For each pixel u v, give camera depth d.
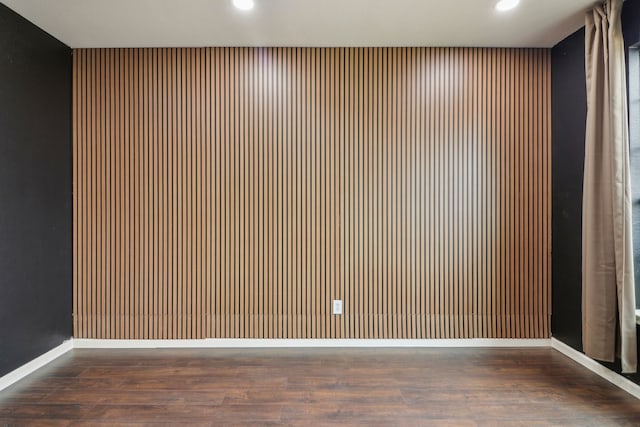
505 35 3.05
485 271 3.23
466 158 3.23
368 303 3.25
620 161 2.40
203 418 2.16
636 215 2.48
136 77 3.24
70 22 2.82
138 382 2.62
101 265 3.26
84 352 3.17
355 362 2.95
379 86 3.24
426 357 3.05
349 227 3.25
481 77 3.22
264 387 2.54
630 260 2.37
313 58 3.25
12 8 2.61
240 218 3.26
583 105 2.88
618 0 2.42
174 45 3.21
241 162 3.26
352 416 2.18
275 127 3.25
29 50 2.80
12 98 2.66
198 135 3.26
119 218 3.26
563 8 2.63
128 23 2.84
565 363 2.94
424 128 3.23
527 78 3.21
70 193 3.23
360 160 3.25
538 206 3.25
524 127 3.24
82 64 3.24
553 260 3.24
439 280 3.24
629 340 2.37
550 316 3.24
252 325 3.26
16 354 2.67
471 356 3.07
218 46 3.23
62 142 3.16
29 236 2.80
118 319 3.26
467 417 2.17
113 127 3.25
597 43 2.55
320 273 3.26
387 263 3.25
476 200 3.24
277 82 3.25
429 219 3.25
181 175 3.26
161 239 3.26
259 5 2.58
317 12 2.68
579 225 2.93
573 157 2.99
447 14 2.72
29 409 2.26
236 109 3.25
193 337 3.27
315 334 3.26
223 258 3.26
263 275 3.26
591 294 2.57
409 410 2.24
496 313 3.23
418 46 3.24
